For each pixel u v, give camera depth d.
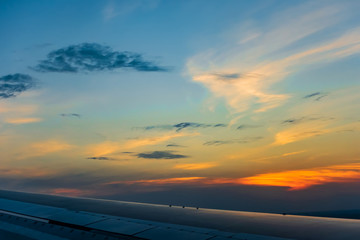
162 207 21.86
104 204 23.84
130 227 16.58
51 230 17.94
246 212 19.19
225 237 13.91
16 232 18.52
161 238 14.46
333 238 12.94
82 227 17.48
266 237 13.53
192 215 18.77
